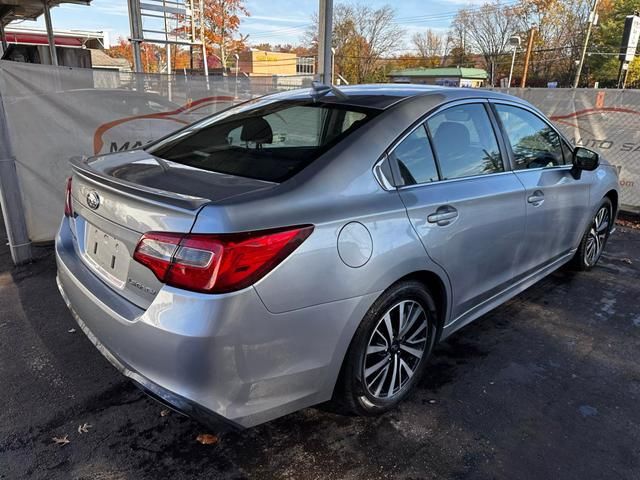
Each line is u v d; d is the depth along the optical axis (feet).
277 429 8.21
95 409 8.59
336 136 8.04
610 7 174.19
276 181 7.10
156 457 7.57
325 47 19.27
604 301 13.74
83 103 15.92
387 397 8.44
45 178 15.84
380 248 7.39
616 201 16.14
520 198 10.57
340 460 7.59
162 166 8.13
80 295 7.68
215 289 5.96
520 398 9.27
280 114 9.14
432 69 205.98
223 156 8.29
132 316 6.57
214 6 107.76
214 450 7.73
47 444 7.75
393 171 8.09
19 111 14.96
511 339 11.48
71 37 67.21
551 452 7.89
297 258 6.48
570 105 25.54
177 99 17.74
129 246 6.80
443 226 8.50
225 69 95.50
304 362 6.85
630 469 7.59
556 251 13.10
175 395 6.23
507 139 10.89
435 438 8.12
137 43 31.91
